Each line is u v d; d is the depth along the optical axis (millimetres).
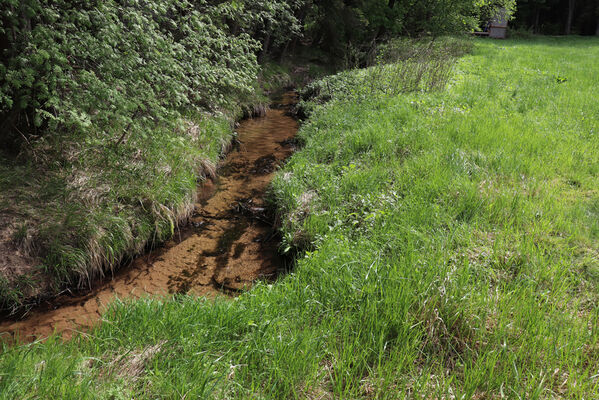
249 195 7781
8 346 3939
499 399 2855
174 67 6109
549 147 7383
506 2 32469
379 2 28750
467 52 23547
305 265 4590
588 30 52562
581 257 4371
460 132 8062
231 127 11719
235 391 2848
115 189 6078
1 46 5547
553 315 3508
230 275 5344
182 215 6613
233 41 8750
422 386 2895
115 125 6703
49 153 6270
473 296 3689
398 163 7016
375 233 5027
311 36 30078
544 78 14945
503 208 5336
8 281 4547
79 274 4973
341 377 2920
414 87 12375
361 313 3553
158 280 5219
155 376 2900
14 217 5055
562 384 2914
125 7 5727
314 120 11406
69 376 2863
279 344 3223
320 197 6277
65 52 5445
